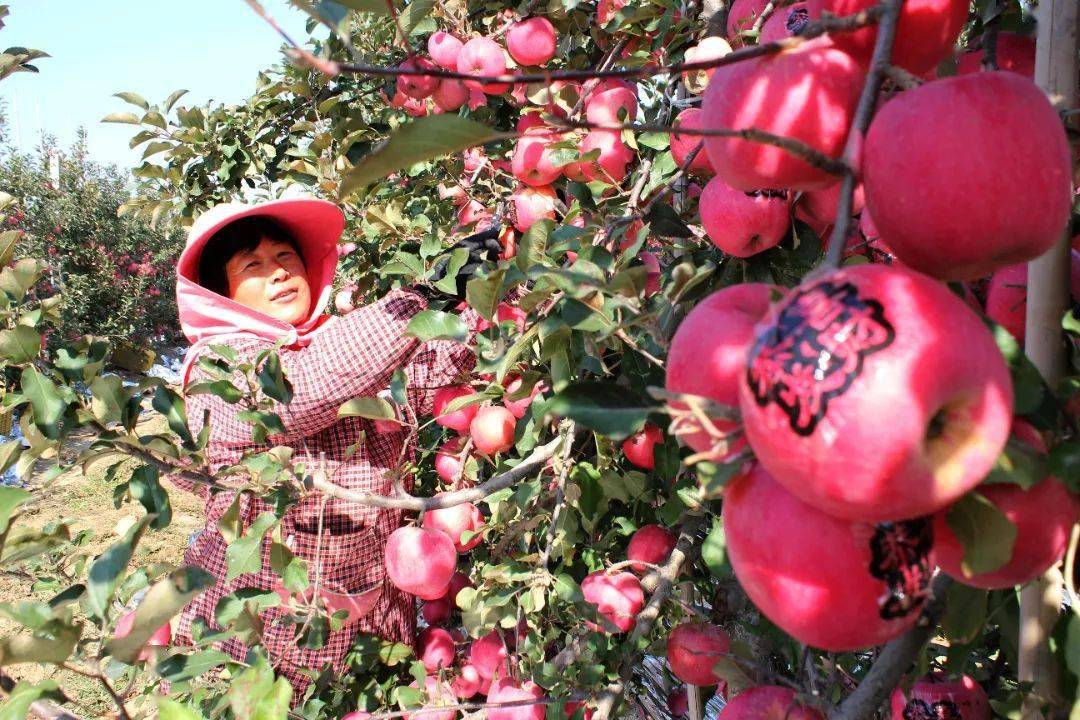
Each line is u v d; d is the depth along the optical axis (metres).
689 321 0.81
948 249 0.73
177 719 0.92
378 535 2.22
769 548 0.71
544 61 2.34
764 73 0.87
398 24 0.69
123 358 1.73
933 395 0.58
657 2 1.99
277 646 2.12
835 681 1.39
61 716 1.13
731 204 1.33
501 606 1.86
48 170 13.66
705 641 1.71
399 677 2.38
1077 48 0.96
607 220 1.80
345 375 1.91
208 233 2.21
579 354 1.69
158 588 1.01
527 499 1.85
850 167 0.74
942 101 0.72
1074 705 0.99
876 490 0.59
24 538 1.14
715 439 0.72
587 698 1.67
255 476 1.60
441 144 0.73
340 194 0.75
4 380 1.65
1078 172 1.16
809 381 0.60
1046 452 0.77
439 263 2.24
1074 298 1.00
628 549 2.06
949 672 1.15
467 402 1.75
